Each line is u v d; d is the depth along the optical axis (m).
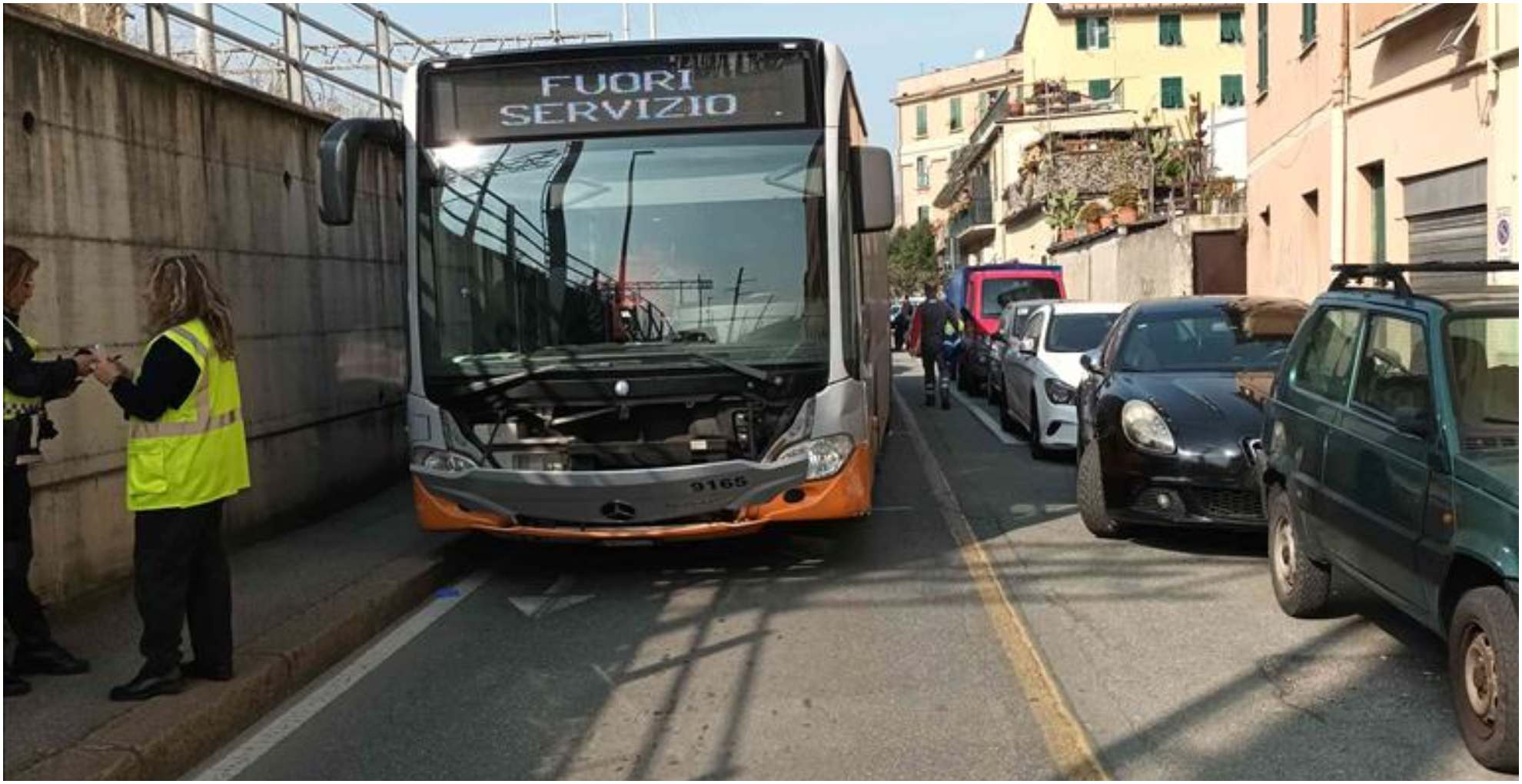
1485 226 11.84
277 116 9.20
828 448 7.39
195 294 5.30
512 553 8.79
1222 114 36.31
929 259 74.06
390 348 11.33
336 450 10.00
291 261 9.33
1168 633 6.38
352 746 5.12
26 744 4.69
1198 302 9.91
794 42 7.58
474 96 7.61
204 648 5.38
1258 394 7.95
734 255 7.46
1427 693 5.39
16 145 6.30
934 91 81.25
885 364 12.84
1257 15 19.86
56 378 5.16
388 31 12.73
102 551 6.95
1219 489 7.60
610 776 4.75
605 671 6.06
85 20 8.05
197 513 5.24
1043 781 4.60
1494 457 4.64
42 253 6.48
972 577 7.73
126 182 7.26
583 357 7.39
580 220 7.50
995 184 49.22
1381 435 5.37
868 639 6.47
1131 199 32.94
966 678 5.79
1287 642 6.16
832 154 7.51
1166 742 4.94
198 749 4.99
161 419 5.19
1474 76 11.90
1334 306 6.36
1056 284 24.08
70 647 5.97
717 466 7.24
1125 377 8.84
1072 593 7.25
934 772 4.71
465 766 4.88
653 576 8.05
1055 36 53.91
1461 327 5.12
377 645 6.60
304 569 7.67
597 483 7.26
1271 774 4.60
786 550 8.70
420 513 7.66
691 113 7.56
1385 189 14.12
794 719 5.31
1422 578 4.92
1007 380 15.02
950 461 12.85
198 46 9.05
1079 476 8.90
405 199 7.66
